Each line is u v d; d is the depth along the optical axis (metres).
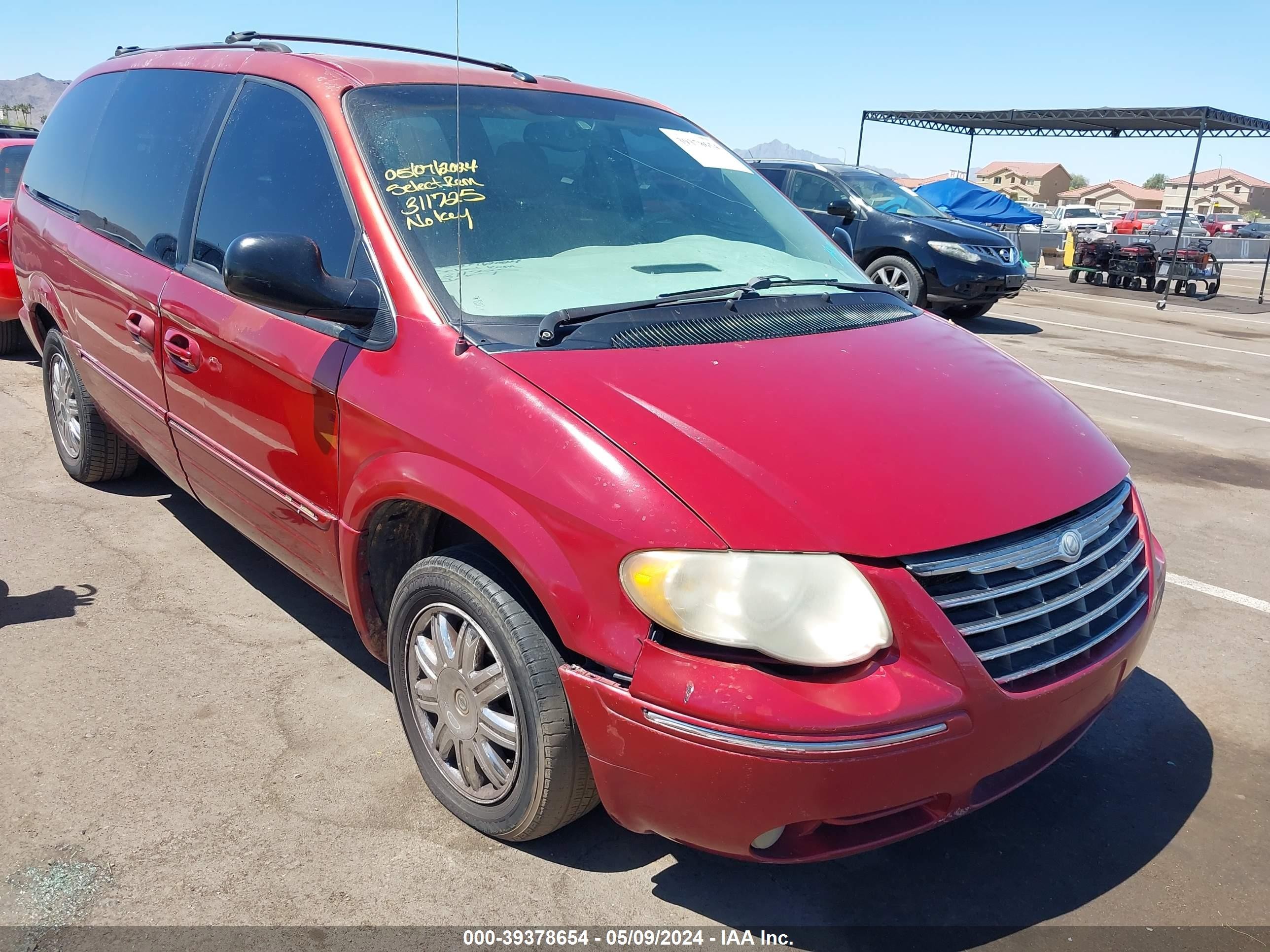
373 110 2.91
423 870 2.42
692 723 1.95
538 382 2.27
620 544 2.03
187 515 4.57
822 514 2.03
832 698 1.93
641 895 2.38
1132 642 2.42
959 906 2.39
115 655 3.34
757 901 2.38
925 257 11.50
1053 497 2.29
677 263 3.01
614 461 2.09
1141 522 2.67
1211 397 8.38
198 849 2.45
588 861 2.48
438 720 2.59
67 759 2.78
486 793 2.49
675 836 2.11
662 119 3.72
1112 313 14.69
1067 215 48.28
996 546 2.13
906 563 2.02
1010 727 2.10
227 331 3.02
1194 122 17.16
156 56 4.10
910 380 2.58
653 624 2.01
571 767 2.25
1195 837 2.67
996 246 11.74
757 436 2.18
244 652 3.40
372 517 2.60
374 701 3.14
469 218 2.77
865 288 3.28
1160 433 7.03
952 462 2.25
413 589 2.51
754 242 3.33
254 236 2.42
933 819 2.12
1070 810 2.77
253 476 3.06
